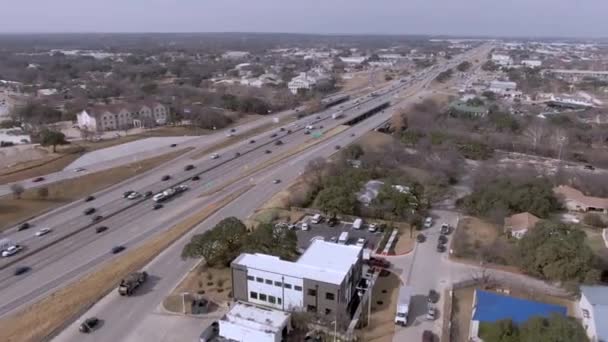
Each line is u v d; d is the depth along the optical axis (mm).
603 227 83625
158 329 54031
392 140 140000
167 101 193250
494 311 52156
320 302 55781
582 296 55844
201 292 61500
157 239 77875
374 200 87375
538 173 110500
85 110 152750
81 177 106438
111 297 60562
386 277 65938
